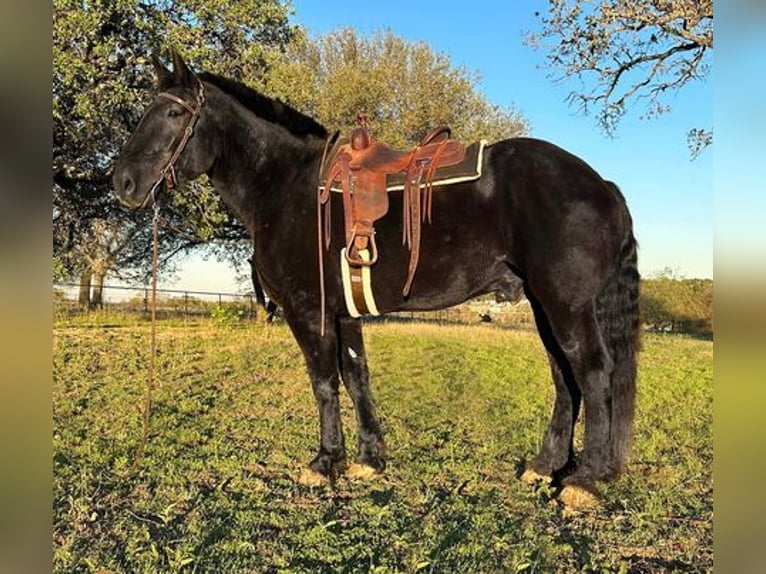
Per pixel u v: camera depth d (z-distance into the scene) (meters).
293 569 2.92
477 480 4.41
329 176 4.22
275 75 16.58
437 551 3.13
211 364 10.83
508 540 3.26
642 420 6.45
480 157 4.01
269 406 7.26
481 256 4.05
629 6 13.02
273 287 4.52
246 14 15.48
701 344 17.88
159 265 26.22
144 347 12.63
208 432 5.87
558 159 3.97
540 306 4.36
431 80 27.88
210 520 3.57
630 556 3.17
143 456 4.87
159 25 14.77
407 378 9.38
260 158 4.61
